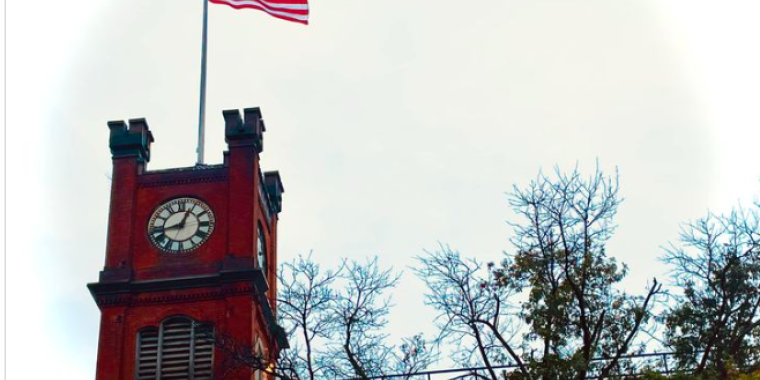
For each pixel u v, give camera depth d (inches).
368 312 1883.6
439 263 1860.2
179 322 2534.5
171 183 2691.9
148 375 2486.5
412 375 1835.6
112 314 2541.8
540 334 1784.0
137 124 2763.3
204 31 2908.5
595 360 1803.6
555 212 1873.8
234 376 2395.4
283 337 1925.4
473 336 1830.7
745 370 1817.2
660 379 1726.1
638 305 1836.9
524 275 1845.5
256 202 2682.1
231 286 2541.8
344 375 1847.9
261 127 2785.4
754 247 1914.4
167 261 2600.9
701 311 1868.8
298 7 2753.4
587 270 1843.0
